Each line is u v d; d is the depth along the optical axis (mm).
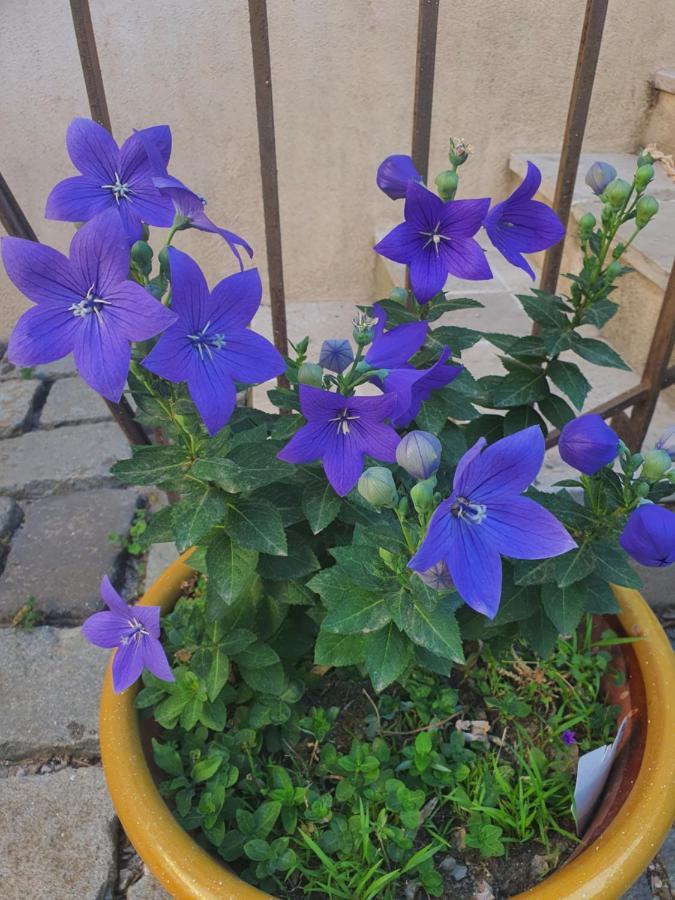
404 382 326
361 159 955
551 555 282
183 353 279
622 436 699
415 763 439
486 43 909
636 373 838
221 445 363
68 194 314
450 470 451
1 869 488
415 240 355
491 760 455
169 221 320
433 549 259
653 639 455
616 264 446
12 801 527
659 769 384
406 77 909
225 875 352
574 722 466
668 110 965
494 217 379
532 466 275
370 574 363
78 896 475
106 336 268
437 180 384
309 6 854
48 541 726
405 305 490
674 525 301
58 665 612
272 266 549
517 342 484
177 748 453
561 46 925
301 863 398
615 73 959
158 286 315
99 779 540
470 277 355
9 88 865
